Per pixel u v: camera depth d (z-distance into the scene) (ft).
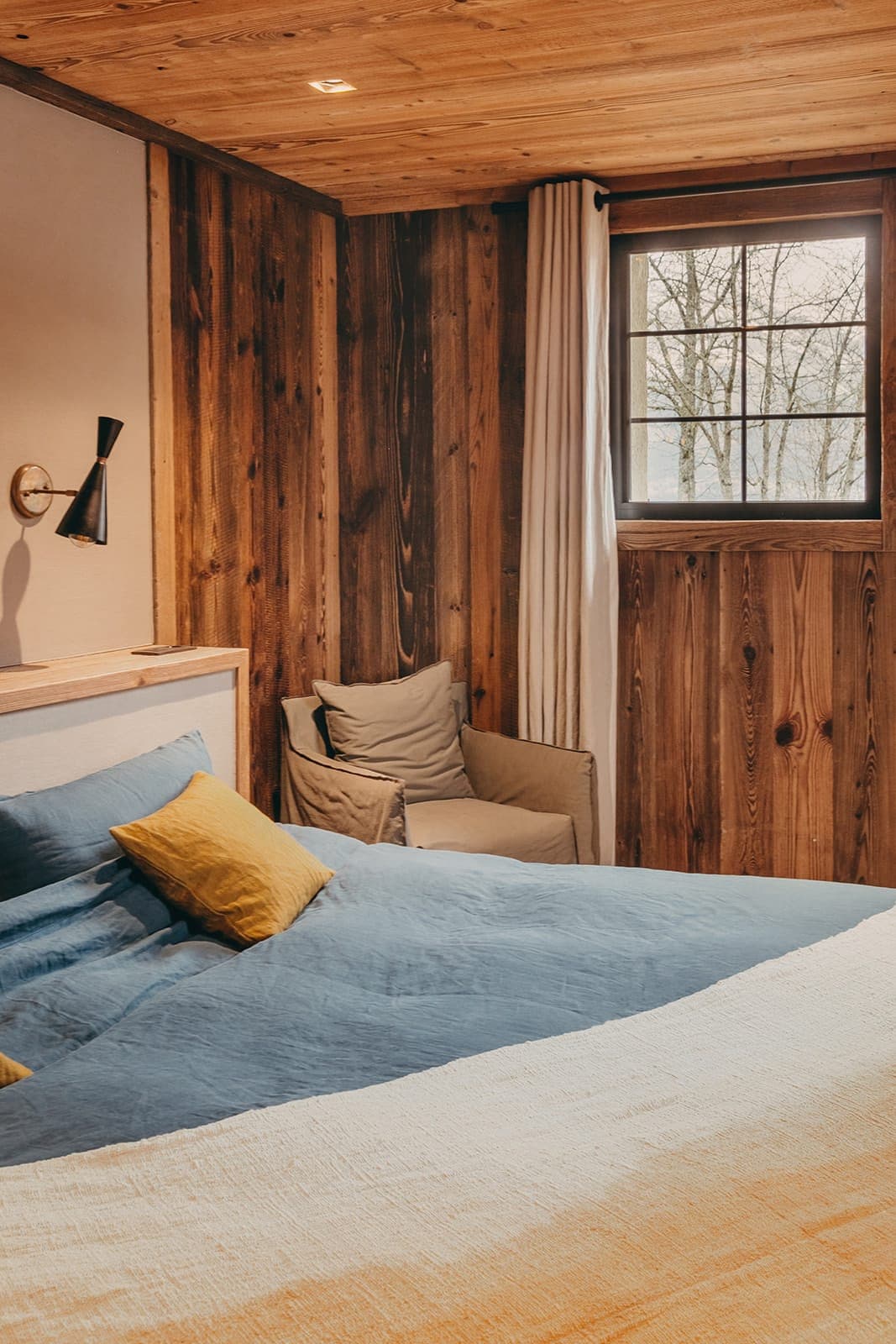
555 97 11.00
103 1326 4.00
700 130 12.10
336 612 15.55
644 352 14.58
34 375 10.59
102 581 11.53
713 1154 4.96
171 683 11.13
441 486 15.10
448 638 15.24
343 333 15.31
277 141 12.40
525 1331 3.90
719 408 14.34
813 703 13.83
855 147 12.82
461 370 14.87
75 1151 5.36
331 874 9.41
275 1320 4.00
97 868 8.56
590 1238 4.39
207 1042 6.52
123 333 11.63
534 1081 5.70
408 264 14.96
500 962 7.49
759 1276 4.16
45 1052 6.81
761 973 6.94
